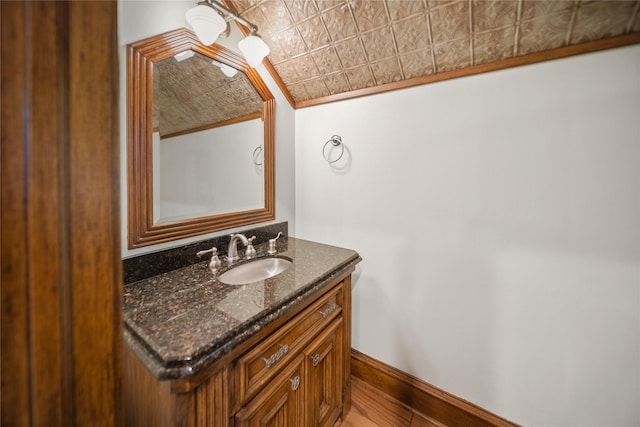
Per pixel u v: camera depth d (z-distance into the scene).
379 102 1.34
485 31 0.98
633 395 0.89
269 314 0.76
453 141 1.16
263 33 1.29
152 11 0.96
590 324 0.94
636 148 0.84
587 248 0.93
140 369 0.70
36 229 0.26
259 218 1.46
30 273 0.26
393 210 1.34
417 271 1.29
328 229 1.57
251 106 1.41
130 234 0.94
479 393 1.17
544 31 0.91
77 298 0.29
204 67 1.17
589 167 0.91
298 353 0.90
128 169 0.93
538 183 1.00
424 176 1.24
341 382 1.19
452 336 1.22
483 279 1.13
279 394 0.82
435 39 1.06
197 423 0.60
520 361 1.07
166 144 1.05
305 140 1.63
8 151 0.24
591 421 0.96
